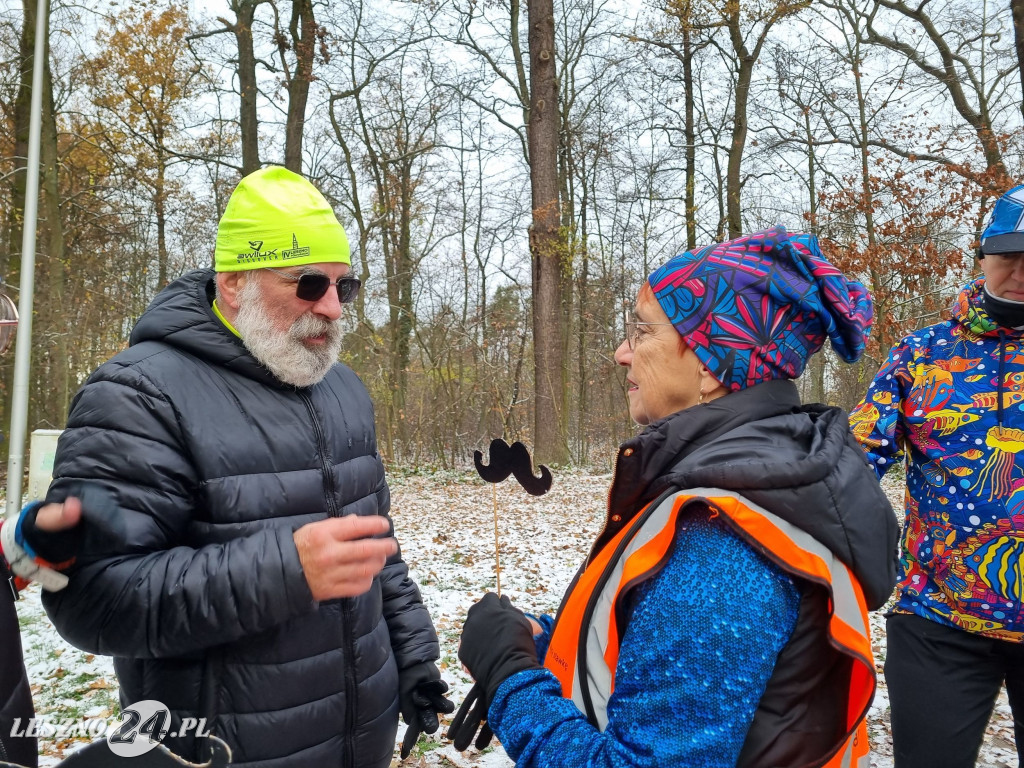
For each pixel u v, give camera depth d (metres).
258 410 1.73
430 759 3.41
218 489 1.63
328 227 1.79
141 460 1.54
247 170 15.50
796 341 1.22
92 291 17.09
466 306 22.80
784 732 1.01
